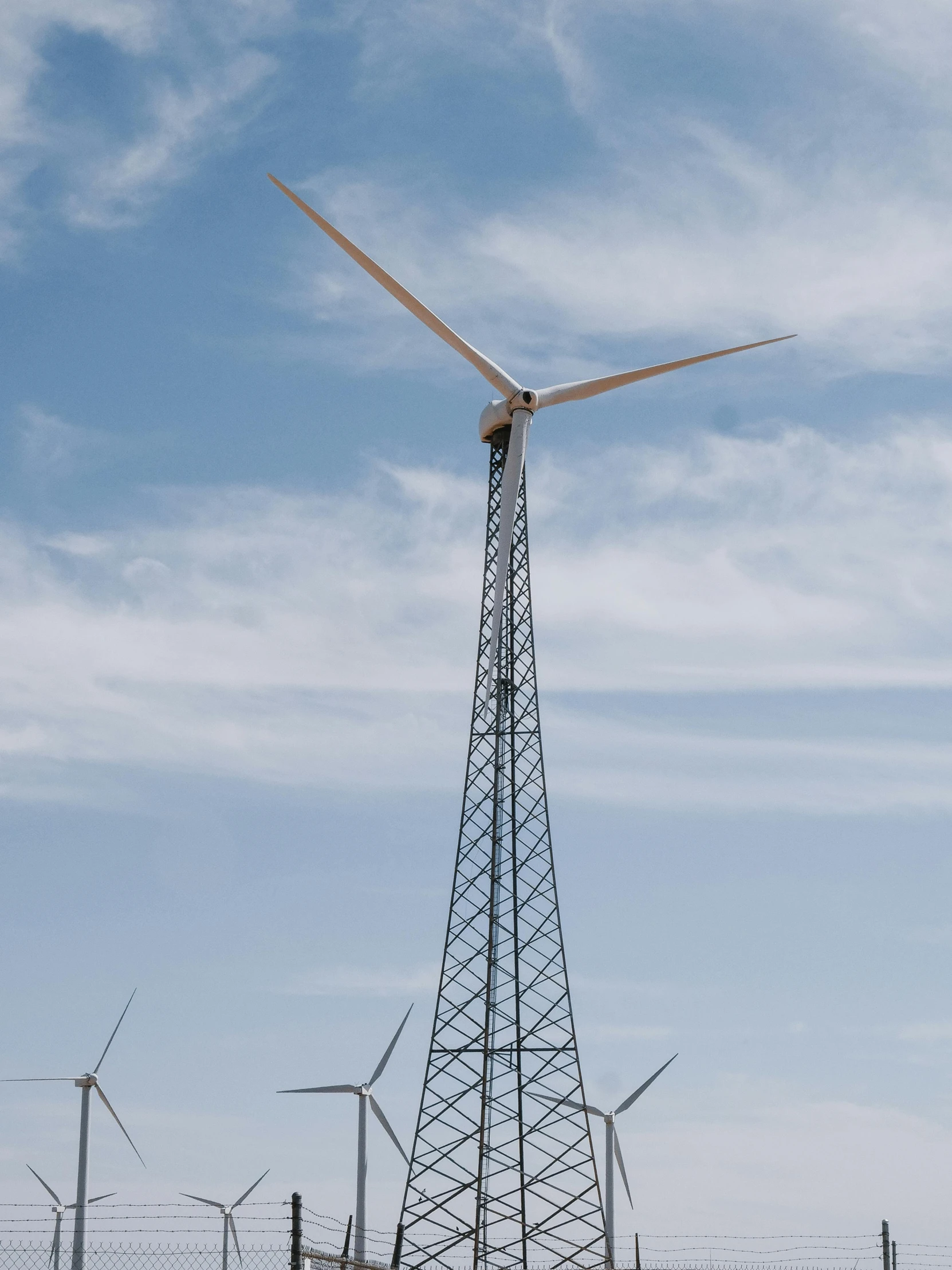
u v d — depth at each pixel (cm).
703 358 6066
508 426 5778
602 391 5959
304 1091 6075
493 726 5331
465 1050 5025
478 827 5238
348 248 5697
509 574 5403
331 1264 3309
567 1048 5025
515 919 5144
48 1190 7125
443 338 5806
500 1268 4791
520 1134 4934
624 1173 6569
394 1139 6128
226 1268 2869
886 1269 4319
